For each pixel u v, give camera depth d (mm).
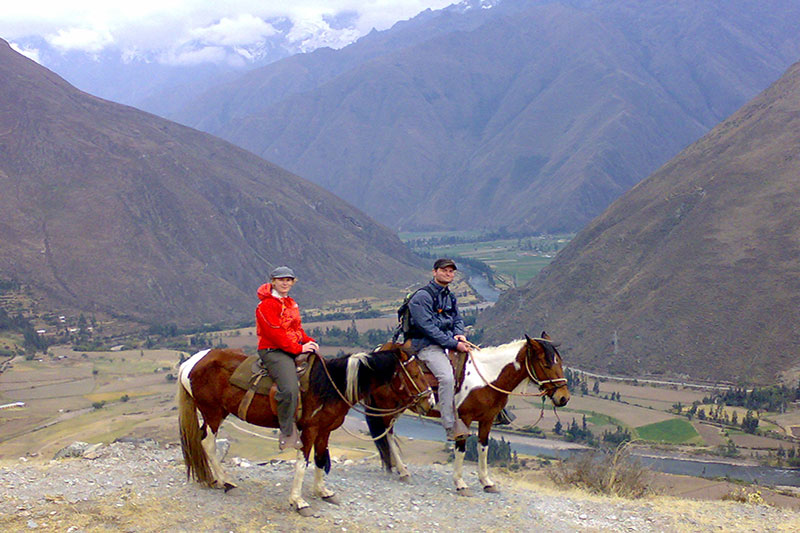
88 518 8125
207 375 9336
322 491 9406
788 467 81375
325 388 9227
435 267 10328
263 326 8898
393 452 10953
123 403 113000
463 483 10336
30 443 76312
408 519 8984
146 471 10172
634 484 11688
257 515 8625
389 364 9875
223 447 12141
